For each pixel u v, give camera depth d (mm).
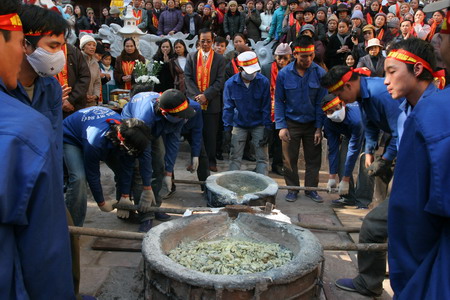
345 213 4434
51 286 1190
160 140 4035
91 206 4504
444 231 1205
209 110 5238
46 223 1146
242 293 1995
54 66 2049
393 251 1352
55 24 1987
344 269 3227
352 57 6305
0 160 1028
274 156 5918
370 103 2992
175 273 2039
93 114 3154
